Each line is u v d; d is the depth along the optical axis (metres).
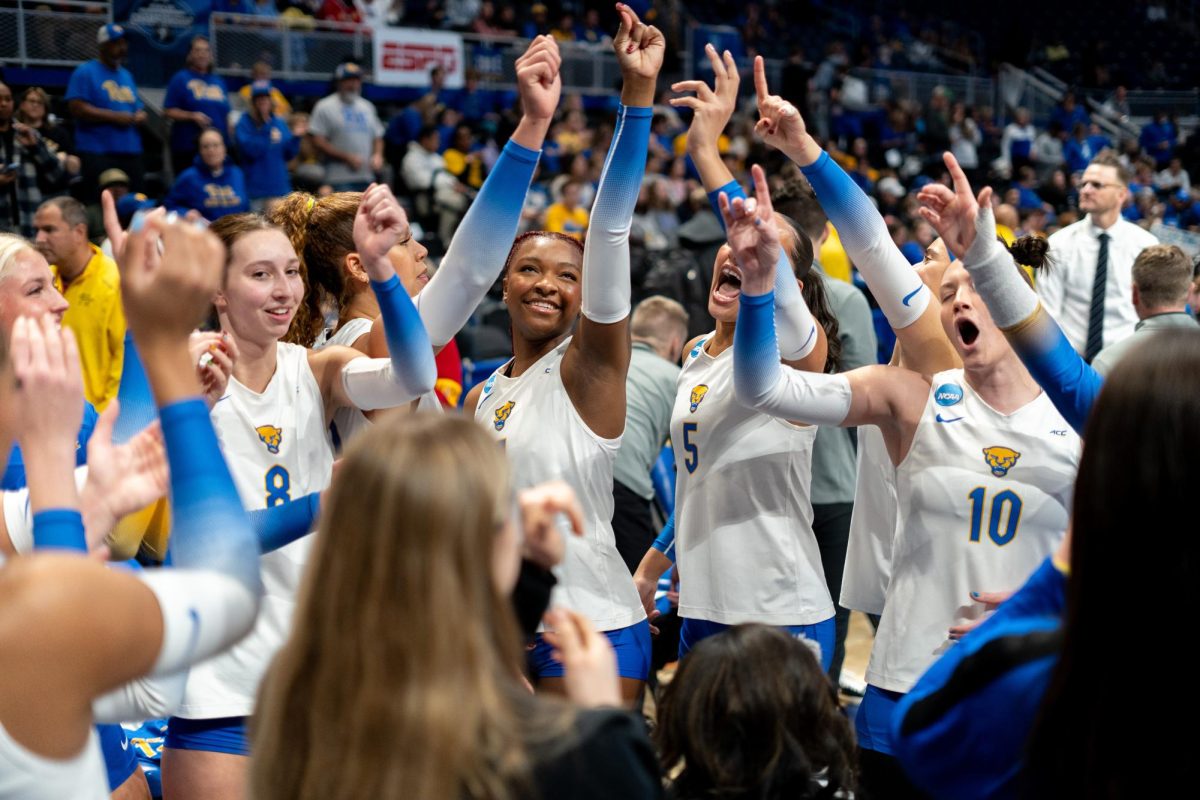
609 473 2.62
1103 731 1.12
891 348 7.32
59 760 1.08
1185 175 15.77
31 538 1.68
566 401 2.57
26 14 9.69
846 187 2.45
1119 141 16.83
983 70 19.59
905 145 15.52
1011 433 2.22
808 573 2.73
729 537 2.71
